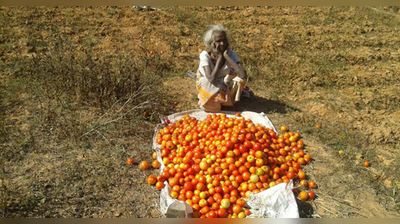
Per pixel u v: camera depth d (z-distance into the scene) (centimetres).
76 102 553
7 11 954
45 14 968
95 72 581
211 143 438
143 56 743
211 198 365
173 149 443
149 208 379
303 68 766
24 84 586
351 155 485
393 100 661
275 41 927
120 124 505
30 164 418
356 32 1083
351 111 609
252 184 381
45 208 362
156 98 573
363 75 761
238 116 545
